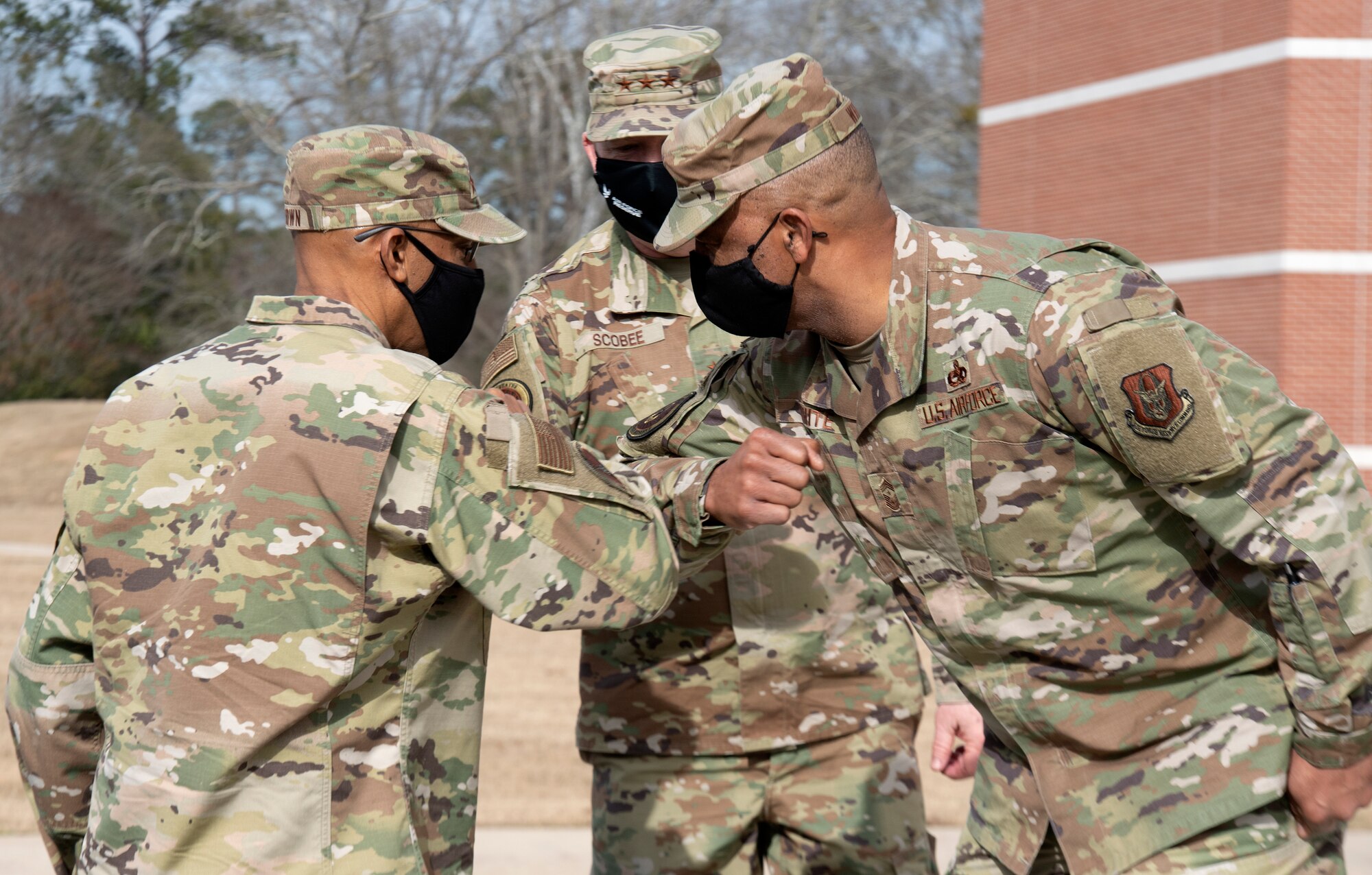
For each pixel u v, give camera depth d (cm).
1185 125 2162
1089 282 238
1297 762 251
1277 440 232
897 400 252
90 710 251
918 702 365
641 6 2923
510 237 257
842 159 246
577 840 541
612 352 356
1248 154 2062
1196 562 250
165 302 3719
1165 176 2195
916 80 3578
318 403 229
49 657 246
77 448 2712
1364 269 1994
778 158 245
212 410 234
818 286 252
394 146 248
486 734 733
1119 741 259
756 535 346
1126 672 256
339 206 247
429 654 244
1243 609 254
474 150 3153
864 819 353
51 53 3478
